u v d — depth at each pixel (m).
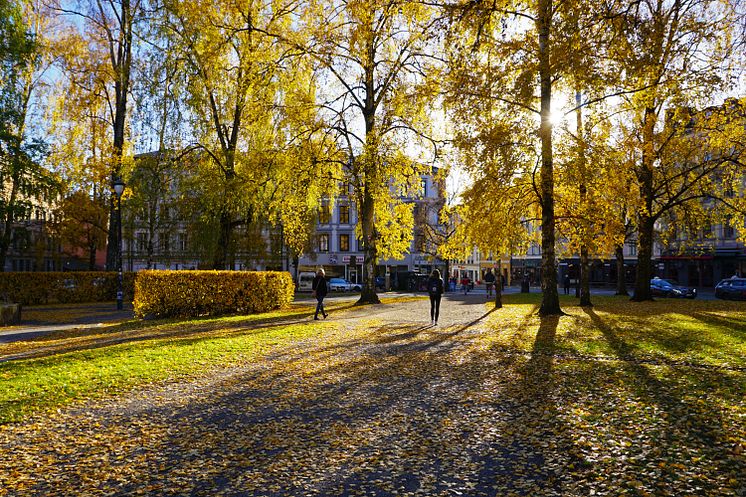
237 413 6.77
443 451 5.26
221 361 10.18
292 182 22.86
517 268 77.94
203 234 25.28
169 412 6.83
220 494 4.34
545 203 17.39
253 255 40.41
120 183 24.05
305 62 22.72
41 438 5.87
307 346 11.98
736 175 22.48
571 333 13.30
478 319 18.27
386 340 12.91
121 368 9.32
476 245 19.84
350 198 26.70
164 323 17.66
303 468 4.88
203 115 22.78
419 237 50.59
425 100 17.38
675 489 4.09
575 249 19.48
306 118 23.05
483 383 8.19
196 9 22.05
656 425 5.68
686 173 22.12
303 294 46.22
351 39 21.00
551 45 11.95
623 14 9.66
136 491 4.45
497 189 16.05
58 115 30.48
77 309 25.55
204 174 23.22
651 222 24.58
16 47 23.69
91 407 7.09
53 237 47.47
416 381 8.42
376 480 4.56
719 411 6.05
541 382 8.09
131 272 32.31
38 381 8.30
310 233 50.41
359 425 6.18
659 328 13.88
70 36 28.80
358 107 24.95
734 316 17.47
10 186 28.69
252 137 24.45
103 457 5.27
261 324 16.69
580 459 4.86
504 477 4.54
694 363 9.06
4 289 28.03
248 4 22.47
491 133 14.91
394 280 52.28
